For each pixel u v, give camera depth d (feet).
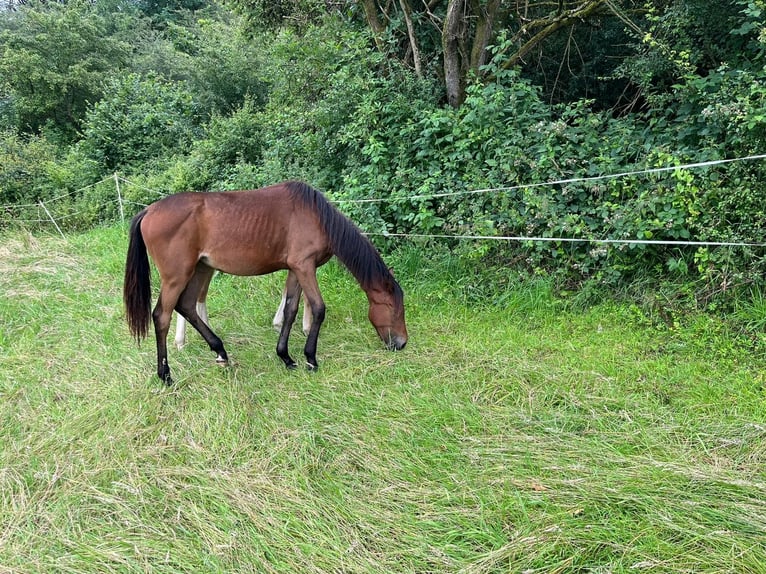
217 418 9.64
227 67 42.68
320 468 8.33
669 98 15.49
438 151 17.43
